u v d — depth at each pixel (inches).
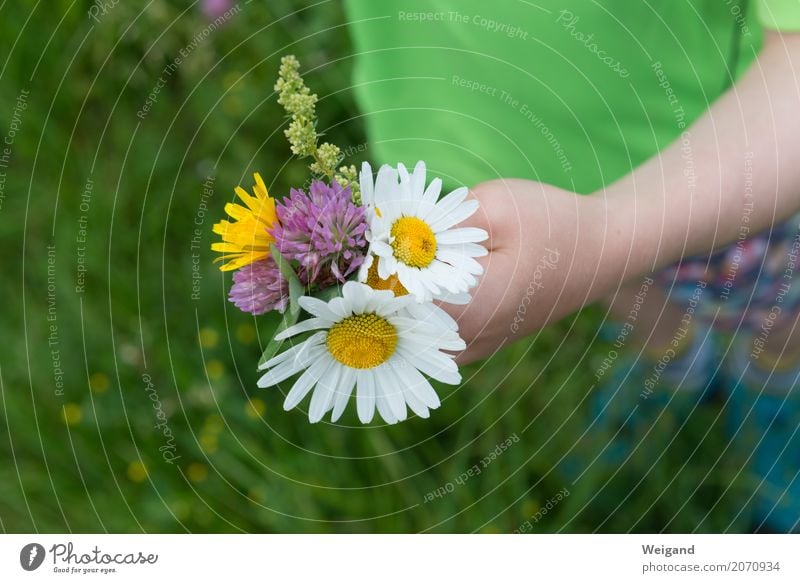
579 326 20.1
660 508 19.2
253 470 19.5
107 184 22.0
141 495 19.4
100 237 21.5
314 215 12.4
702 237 15.0
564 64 17.0
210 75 22.7
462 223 14.2
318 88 21.8
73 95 22.7
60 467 19.6
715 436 19.5
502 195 14.4
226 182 21.9
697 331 19.1
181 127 22.6
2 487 19.4
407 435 19.5
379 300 12.3
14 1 22.6
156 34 22.8
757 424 19.4
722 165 14.8
